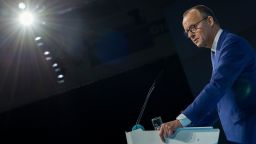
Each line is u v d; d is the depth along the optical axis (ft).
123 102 25.57
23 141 26.81
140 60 24.54
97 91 25.66
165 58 24.43
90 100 25.82
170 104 24.85
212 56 7.55
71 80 25.25
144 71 24.88
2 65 24.85
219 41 7.32
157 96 25.08
